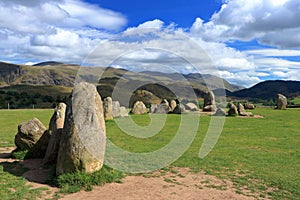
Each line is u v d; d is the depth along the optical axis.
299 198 10.07
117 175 11.86
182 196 10.01
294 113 42.66
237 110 41.59
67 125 11.41
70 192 10.06
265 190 10.84
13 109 57.06
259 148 18.80
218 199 9.83
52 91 110.25
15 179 11.50
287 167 14.15
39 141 15.30
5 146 18.81
